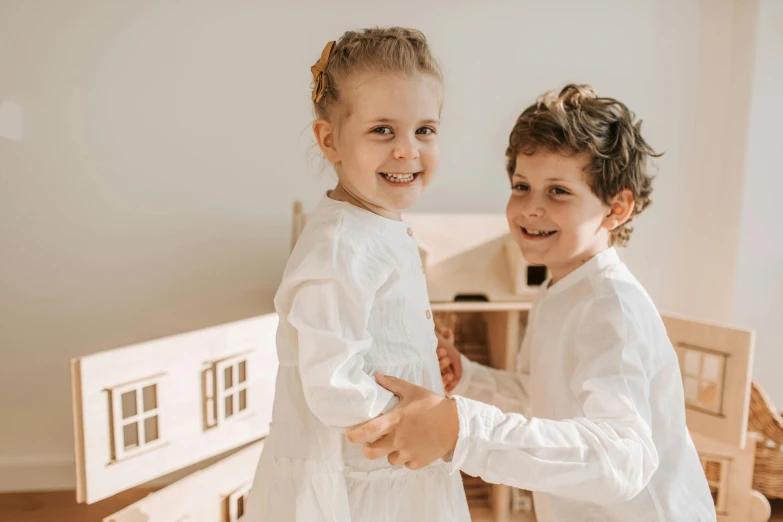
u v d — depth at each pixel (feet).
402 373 2.57
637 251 6.00
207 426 3.81
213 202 5.32
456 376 3.60
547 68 5.64
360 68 2.43
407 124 2.44
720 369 4.14
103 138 5.09
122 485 3.39
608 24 5.67
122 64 5.04
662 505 2.92
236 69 5.19
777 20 5.49
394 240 2.60
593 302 2.97
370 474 2.55
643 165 3.26
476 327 5.51
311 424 2.54
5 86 4.91
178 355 3.61
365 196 2.55
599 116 3.01
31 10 4.86
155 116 5.14
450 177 5.63
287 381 2.61
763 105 5.60
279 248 5.47
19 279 5.16
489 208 5.74
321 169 3.20
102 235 5.21
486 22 5.49
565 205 3.03
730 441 4.11
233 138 5.27
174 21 5.05
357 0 5.28
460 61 5.50
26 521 4.99
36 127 4.99
